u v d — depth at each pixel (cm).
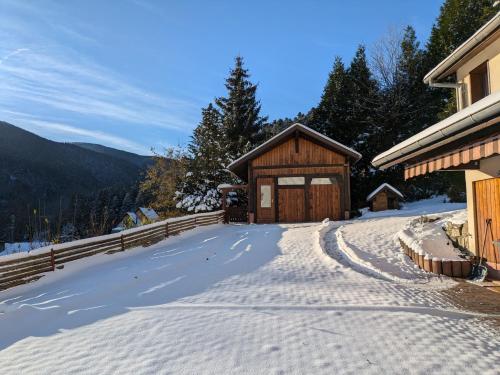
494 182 837
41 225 1441
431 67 3125
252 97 4425
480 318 579
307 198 2172
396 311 599
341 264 998
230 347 463
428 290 759
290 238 1427
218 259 1131
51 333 540
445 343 466
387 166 843
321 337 489
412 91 3281
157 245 1433
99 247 1156
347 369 400
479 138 570
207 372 401
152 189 3509
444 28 2977
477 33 863
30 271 898
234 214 2403
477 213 903
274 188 2195
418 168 753
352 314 582
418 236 1044
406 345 460
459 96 1048
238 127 4272
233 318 571
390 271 916
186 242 1518
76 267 1027
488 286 781
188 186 2948
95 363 432
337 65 3575
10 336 539
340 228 1479
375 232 1309
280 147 2206
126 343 486
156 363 426
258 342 476
